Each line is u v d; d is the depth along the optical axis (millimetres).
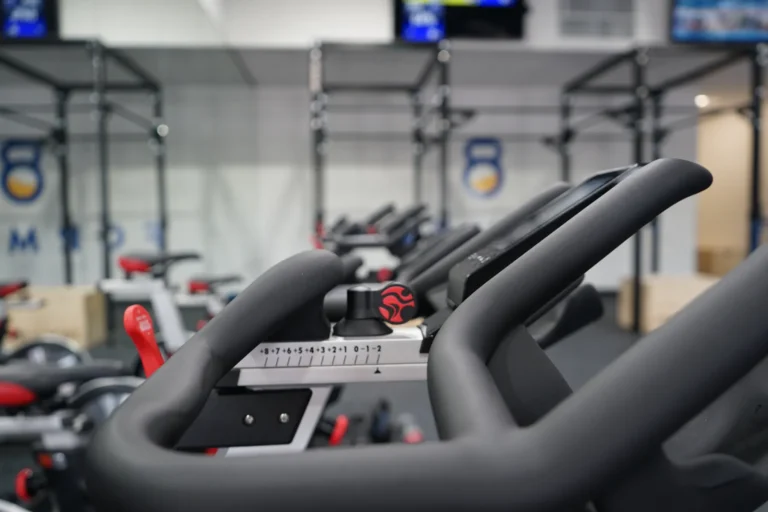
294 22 4438
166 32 4363
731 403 576
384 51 3699
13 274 5191
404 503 218
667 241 5668
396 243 2521
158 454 238
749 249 3574
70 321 3668
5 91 4988
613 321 4402
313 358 738
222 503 217
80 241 5188
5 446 2211
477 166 5465
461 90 5371
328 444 1114
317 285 530
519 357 390
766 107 6328
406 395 2730
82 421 1389
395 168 5395
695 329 250
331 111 5277
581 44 4602
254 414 749
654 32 4621
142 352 550
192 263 5344
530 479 221
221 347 476
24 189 5129
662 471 301
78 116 5098
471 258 582
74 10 4281
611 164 5516
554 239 407
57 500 1371
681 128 5512
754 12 4266
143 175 5203
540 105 5441
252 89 5242
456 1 4121
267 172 5348
